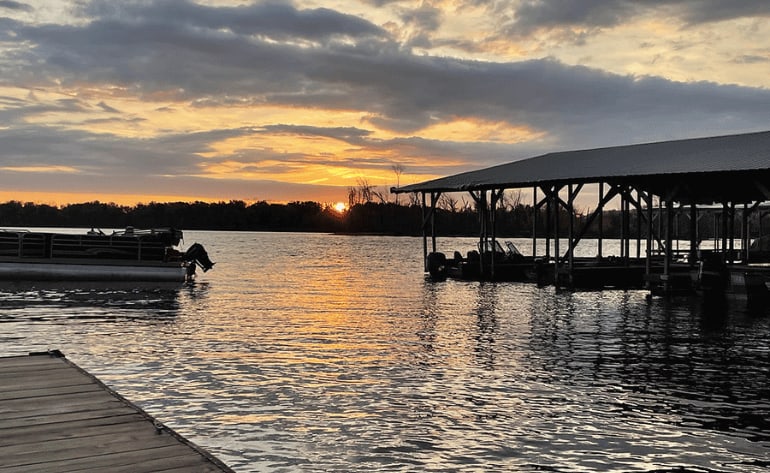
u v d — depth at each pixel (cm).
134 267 2853
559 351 1332
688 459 722
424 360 1239
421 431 812
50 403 613
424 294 2573
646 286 2422
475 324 1722
